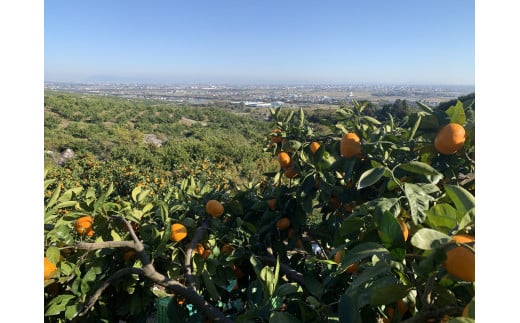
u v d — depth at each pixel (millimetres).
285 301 1359
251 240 2148
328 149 2125
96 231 1712
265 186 2926
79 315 1454
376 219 1037
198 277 1768
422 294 831
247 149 14922
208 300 1981
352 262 869
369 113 2674
